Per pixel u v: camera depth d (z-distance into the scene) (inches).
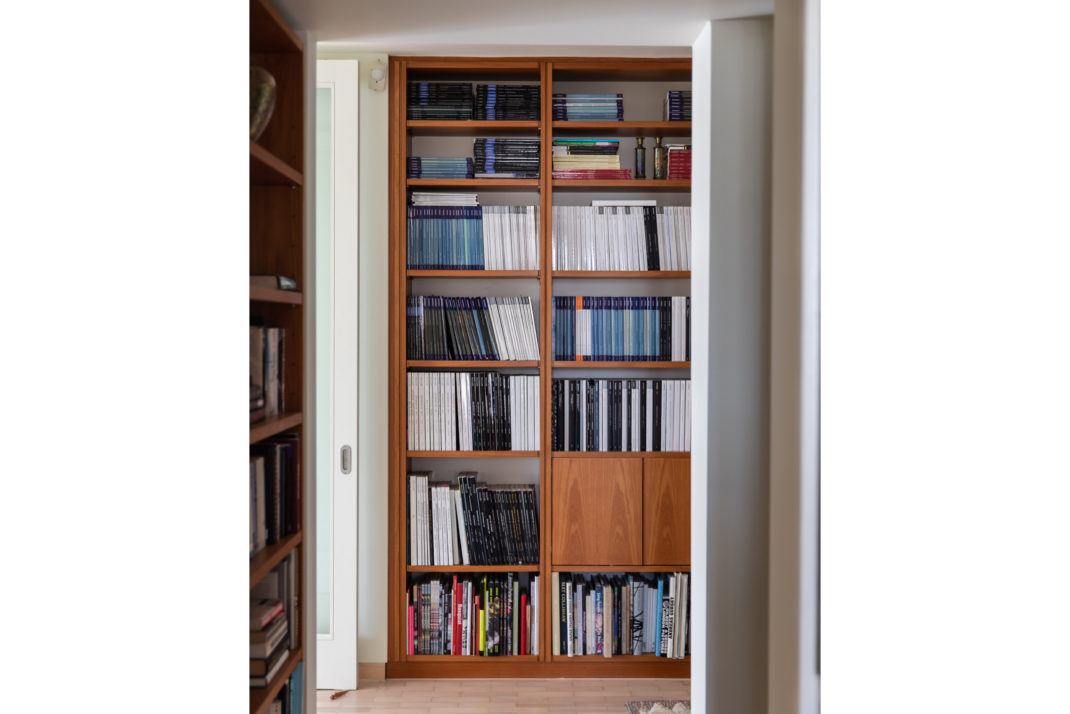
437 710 124.5
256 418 80.2
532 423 138.8
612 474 137.8
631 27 92.7
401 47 131.7
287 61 91.4
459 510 138.2
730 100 90.7
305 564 94.0
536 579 138.3
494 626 137.7
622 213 140.9
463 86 139.3
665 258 141.0
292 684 88.5
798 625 81.4
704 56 94.3
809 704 80.4
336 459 132.7
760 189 90.9
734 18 90.7
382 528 136.4
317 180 134.6
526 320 140.0
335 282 133.1
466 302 139.4
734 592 90.6
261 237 91.9
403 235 137.4
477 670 138.1
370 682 135.9
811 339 81.7
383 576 136.6
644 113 148.9
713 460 90.7
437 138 148.5
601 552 137.8
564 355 139.6
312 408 96.7
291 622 88.7
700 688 93.2
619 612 138.9
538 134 146.6
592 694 131.0
